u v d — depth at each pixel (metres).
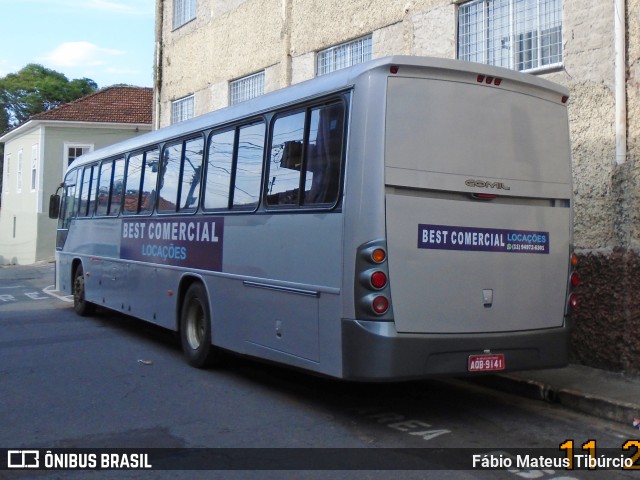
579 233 8.50
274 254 7.13
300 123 6.91
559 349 6.74
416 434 6.21
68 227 14.52
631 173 7.91
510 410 7.07
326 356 6.29
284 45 14.52
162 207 9.93
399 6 11.58
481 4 10.24
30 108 49.44
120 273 11.43
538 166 6.73
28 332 11.86
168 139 9.86
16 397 7.45
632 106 7.95
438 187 6.12
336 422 6.57
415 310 5.98
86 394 7.57
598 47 8.38
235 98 16.97
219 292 8.23
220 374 8.60
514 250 6.53
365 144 6.00
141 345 10.62
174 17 20.16
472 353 6.20
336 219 6.22
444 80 6.25
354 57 12.86
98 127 34.25
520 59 9.66
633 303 7.78
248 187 7.74
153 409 6.98
